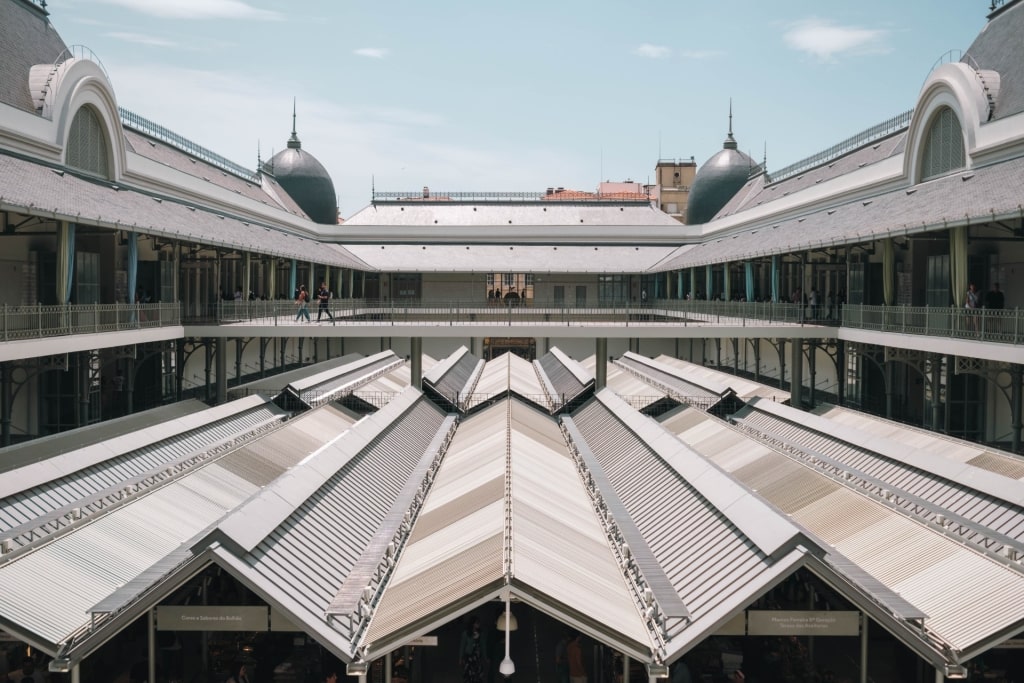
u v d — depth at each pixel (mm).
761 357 60719
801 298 44281
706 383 44438
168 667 18625
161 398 43812
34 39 37906
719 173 88438
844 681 18812
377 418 30906
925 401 37906
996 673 18688
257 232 57094
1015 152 33344
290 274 58500
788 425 35750
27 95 35094
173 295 42656
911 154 41781
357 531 20969
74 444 30797
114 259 38031
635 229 87375
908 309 34312
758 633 15953
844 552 20094
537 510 20906
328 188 90562
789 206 58938
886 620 15109
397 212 92875
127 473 26922
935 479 25281
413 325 43188
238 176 72750
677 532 20312
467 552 17953
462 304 45344
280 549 17547
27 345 27219
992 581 16703
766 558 16359
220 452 28344
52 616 15969
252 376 55750
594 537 20641
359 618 16266
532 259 84312
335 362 68750
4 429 29406
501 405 37656
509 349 82312
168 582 15523
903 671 19031
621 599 16859
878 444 28891
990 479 23188
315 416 37781
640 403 44219
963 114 36844
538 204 94250
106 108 40312
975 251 35688
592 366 64000
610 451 30547
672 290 81812
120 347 39000
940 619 16172
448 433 35438
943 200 33750
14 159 32312
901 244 41125
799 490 24625
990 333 28734
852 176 49188
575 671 18703
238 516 17156
